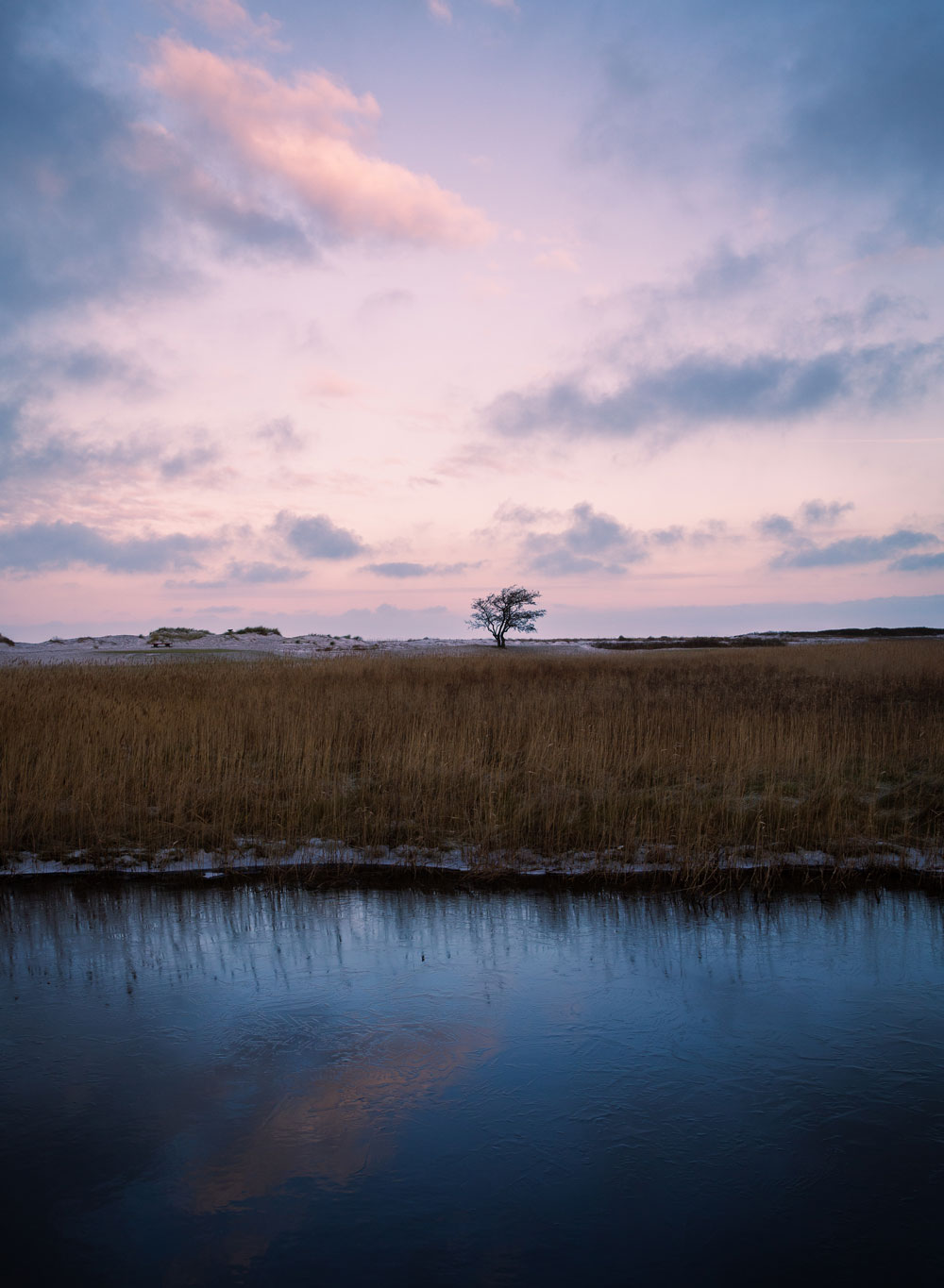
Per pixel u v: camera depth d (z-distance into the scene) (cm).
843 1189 324
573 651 4503
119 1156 345
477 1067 413
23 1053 425
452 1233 301
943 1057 420
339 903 654
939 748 1015
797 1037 440
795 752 995
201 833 792
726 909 637
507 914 629
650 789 925
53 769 872
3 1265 284
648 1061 418
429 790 870
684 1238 299
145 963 541
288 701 1361
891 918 616
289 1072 409
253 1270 283
